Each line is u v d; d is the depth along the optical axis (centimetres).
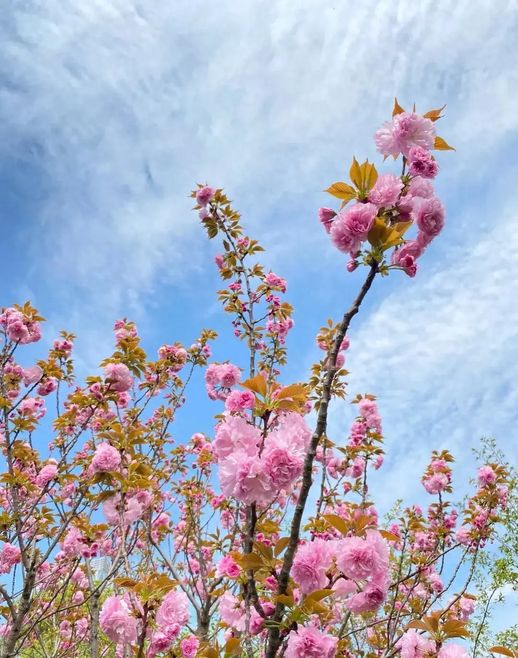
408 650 328
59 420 570
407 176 248
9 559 541
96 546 509
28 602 446
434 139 253
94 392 507
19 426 538
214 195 630
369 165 234
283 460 209
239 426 223
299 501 190
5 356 580
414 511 667
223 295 613
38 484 576
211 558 639
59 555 638
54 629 635
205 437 685
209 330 775
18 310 599
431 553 614
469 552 607
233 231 629
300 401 238
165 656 326
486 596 829
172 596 311
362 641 534
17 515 480
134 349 544
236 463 211
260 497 210
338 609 332
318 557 226
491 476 642
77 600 660
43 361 584
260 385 237
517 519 862
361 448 575
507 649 335
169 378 714
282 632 209
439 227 233
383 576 237
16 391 630
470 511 634
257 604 209
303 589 219
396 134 254
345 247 221
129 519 441
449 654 317
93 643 479
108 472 425
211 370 611
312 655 210
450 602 516
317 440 189
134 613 307
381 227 216
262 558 220
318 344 602
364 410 609
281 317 640
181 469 698
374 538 241
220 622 359
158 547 511
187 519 646
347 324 202
